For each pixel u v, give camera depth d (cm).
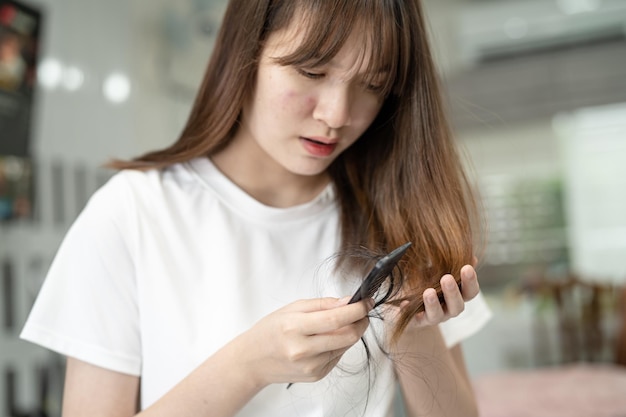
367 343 79
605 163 513
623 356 259
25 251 204
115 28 240
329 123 72
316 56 69
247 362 64
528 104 525
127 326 75
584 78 514
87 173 229
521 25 477
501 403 207
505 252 524
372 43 69
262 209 83
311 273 83
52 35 219
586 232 516
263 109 76
